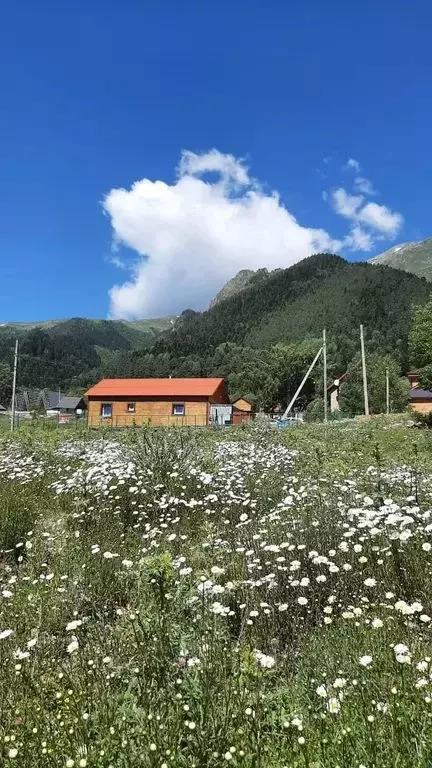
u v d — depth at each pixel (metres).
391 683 2.96
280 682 3.38
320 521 5.97
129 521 7.79
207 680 2.84
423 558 4.79
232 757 2.42
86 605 4.79
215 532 6.61
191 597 3.61
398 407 65.19
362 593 4.50
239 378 111.00
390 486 7.65
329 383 93.75
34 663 3.66
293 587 4.61
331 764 2.38
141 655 3.23
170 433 13.39
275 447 14.97
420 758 2.33
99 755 2.45
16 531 7.01
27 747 2.63
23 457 13.22
